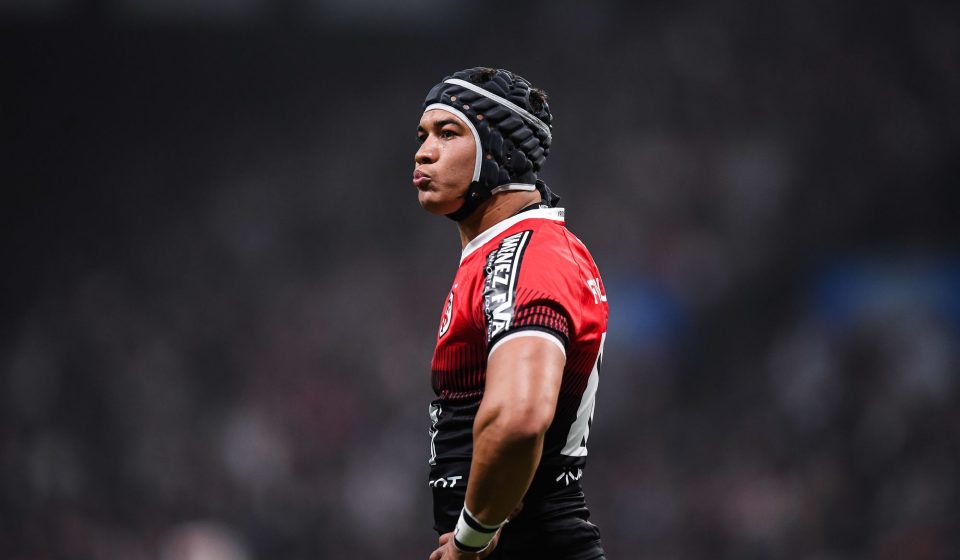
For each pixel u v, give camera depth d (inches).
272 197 2945.4
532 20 2962.6
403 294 2608.3
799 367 1979.6
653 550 1768.0
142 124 3041.3
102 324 2437.3
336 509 1975.9
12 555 1800.0
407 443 2171.5
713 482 1836.9
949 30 2511.1
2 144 2955.2
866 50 2564.0
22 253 2888.8
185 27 3014.3
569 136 2741.1
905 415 1700.3
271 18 3006.9
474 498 311.0
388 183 2940.5
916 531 1521.9
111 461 2111.2
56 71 3006.9
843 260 2340.1
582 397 353.4
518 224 358.6
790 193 2471.7
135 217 2952.8
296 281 2723.9
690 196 2536.9
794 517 1685.5
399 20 3002.0
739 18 2738.7
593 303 347.6
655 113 2701.8
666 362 2250.2
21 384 2272.4
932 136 2422.5
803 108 2561.5
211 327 2554.1
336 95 3078.2
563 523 349.4
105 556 1812.3
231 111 3068.4
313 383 2311.8
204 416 2261.3
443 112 362.3
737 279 2374.5
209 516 1920.5
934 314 2089.1
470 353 345.1
